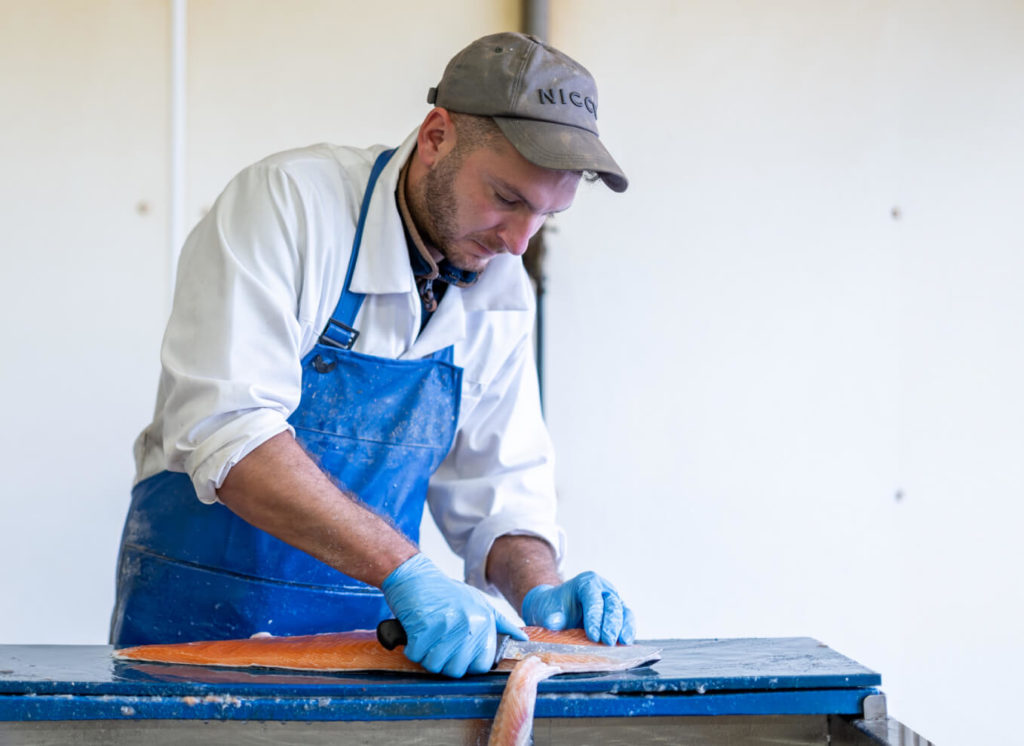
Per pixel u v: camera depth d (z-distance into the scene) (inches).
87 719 49.7
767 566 125.8
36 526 110.2
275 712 50.4
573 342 121.6
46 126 110.5
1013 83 131.9
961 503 131.1
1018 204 132.0
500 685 53.7
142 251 112.7
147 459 76.3
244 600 72.2
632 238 123.0
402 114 118.6
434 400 75.9
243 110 115.2
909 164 130.3
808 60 127.6
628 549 122.6
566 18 121.8
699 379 124.5
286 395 65.1
